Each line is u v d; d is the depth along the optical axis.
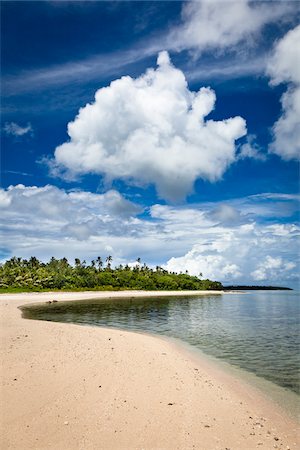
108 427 12.07
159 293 157.12
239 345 29.41
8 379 16.33
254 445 11.40
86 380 16.70
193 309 72.12
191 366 21.22
